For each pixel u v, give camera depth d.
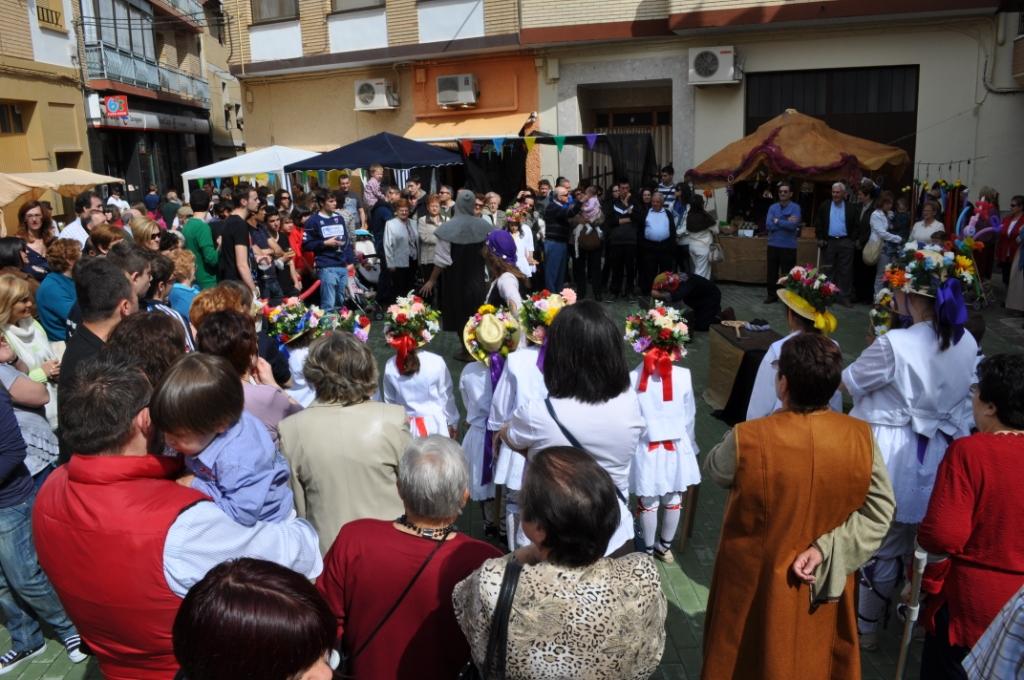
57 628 3.92
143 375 2.38
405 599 2.31
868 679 3.65
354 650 2.36
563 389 3.03
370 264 11.75
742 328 7.32
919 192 13.69
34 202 7.18
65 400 2.29
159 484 2.22
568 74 16.09
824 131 12.23
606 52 15.73
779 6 13.84
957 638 2.78
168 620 2.13
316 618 1.49
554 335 3.04
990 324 10.51
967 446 2.75
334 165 11.45
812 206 13.85
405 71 17.48
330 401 3.16
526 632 1.93
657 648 2.01
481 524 5.31
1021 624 1.96
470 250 9.30
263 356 4.32
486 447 4.74
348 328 4.66
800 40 14.48
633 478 4.47
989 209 11.94
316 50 17.62
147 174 24.34
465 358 8.92
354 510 3.06
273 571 1.53
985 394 2.80
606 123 17.20
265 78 18.78
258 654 1.41
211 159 31.02
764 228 13.94
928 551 2.80
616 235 12.31
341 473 3.04
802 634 2.80
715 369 7.41
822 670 2.84
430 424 4.47
